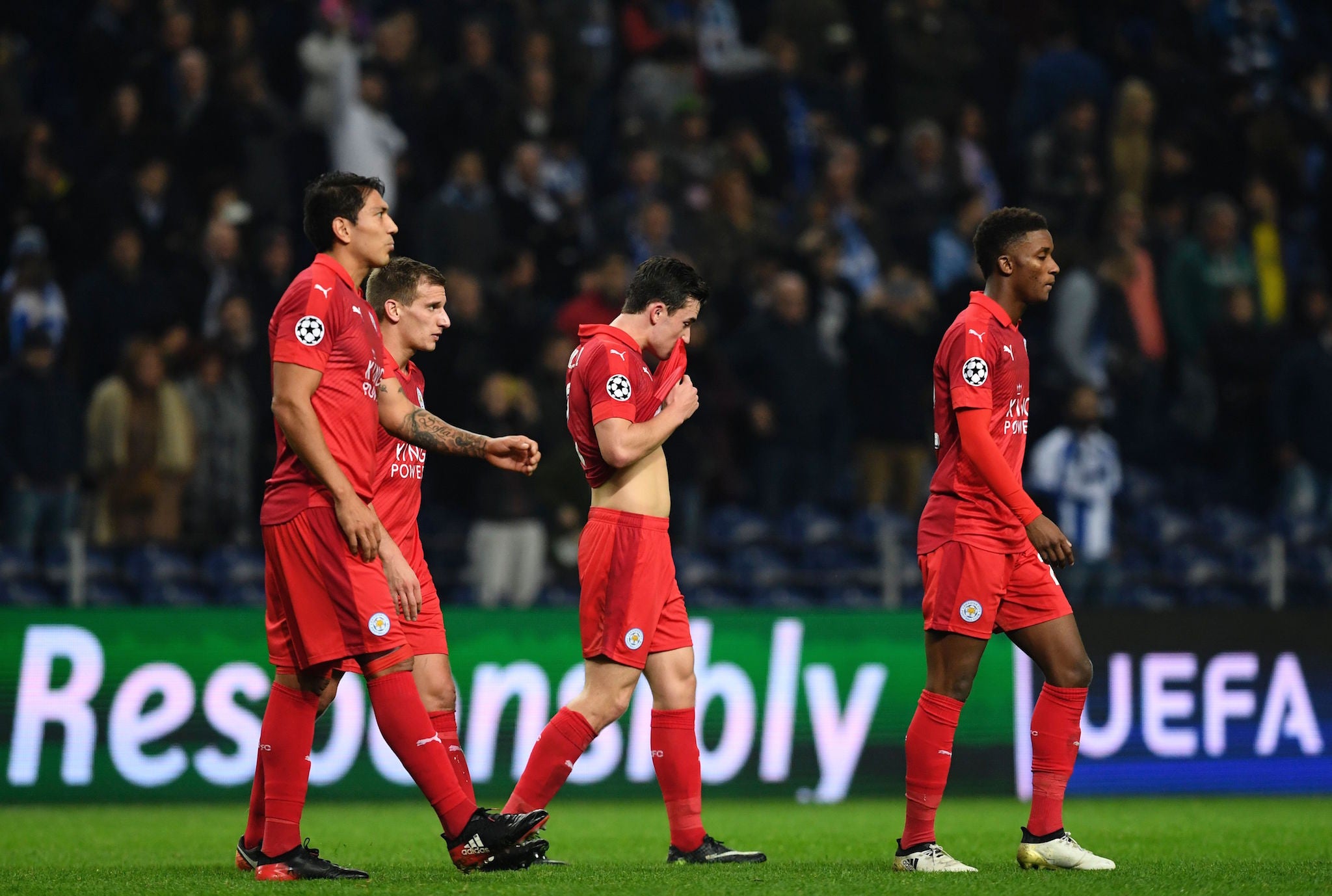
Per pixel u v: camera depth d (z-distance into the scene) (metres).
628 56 56.59
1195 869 18.70
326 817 30.08
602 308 43.44
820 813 31.58
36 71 53.19
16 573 36.41
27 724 31.89
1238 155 59.72
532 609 34.03
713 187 49.28
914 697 35.22
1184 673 35.81
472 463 40.31
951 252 51.34
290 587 17.55
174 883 17.03
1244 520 46.56
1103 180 56.53
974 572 19.05
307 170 48.97
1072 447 41.97
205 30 51.12
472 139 49.53
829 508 44.28
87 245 45.09
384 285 21.36
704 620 34.38
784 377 43.75
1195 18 63.28
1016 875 17.98
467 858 17.69
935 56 57.59
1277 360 50.50
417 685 21.22
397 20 51.19
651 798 33.75
